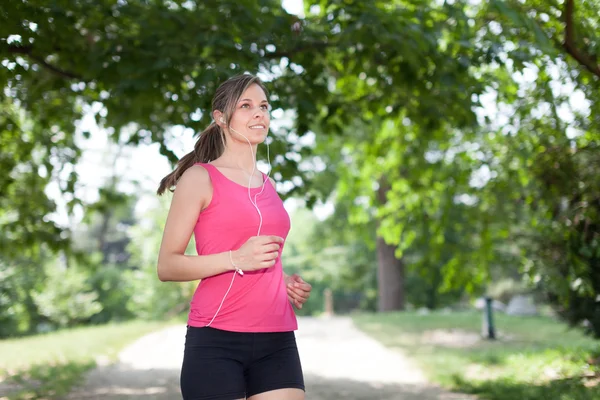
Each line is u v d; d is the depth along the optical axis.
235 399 2.74
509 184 10.62
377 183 20.34
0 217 10.63
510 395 6.88
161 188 3.23
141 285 25.20
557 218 7.88
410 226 12.74
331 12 6.83
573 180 7.59
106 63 6.57
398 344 12.95
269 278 2.91
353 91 9.48
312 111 7.26
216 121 3.07
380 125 11.18
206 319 2.81
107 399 7.08
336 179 20.89
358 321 19.33
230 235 2.87
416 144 11.63
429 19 6.82
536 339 12.78
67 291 23.09
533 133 8.27
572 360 8.63
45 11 6.06
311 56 7.30
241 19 6.44
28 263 21.36
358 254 33.97
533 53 6.47
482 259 12.57
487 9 6.68
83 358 10.73
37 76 7.76
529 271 8.48
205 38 6.45
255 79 3.07
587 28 5.99
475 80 7.36
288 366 2.89
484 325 13.67
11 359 10.58
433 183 11.86
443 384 8.01
